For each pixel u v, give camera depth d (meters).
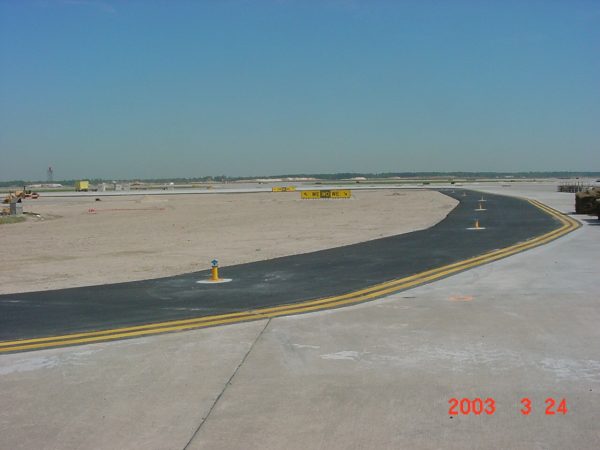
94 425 5.48
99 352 7.81
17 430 5.43
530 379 6.29
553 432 5.05
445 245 18.86
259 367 6.96
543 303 9.88
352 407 5.69
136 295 11.97
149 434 5.26
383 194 89.88
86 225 41.44
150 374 6.84
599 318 8.80
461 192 82.50
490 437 4.99
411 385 6.21
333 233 27.59
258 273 14.45
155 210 60.72
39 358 7.63
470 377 6.40
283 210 54.50
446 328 8.45
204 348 7.83
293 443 4.99
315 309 10.03
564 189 78.00
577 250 16.48
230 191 124.38
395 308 9.87
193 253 21.39
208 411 5.71
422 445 4.88
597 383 6.13
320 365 6.96
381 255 16.98
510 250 16.91
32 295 12.38
